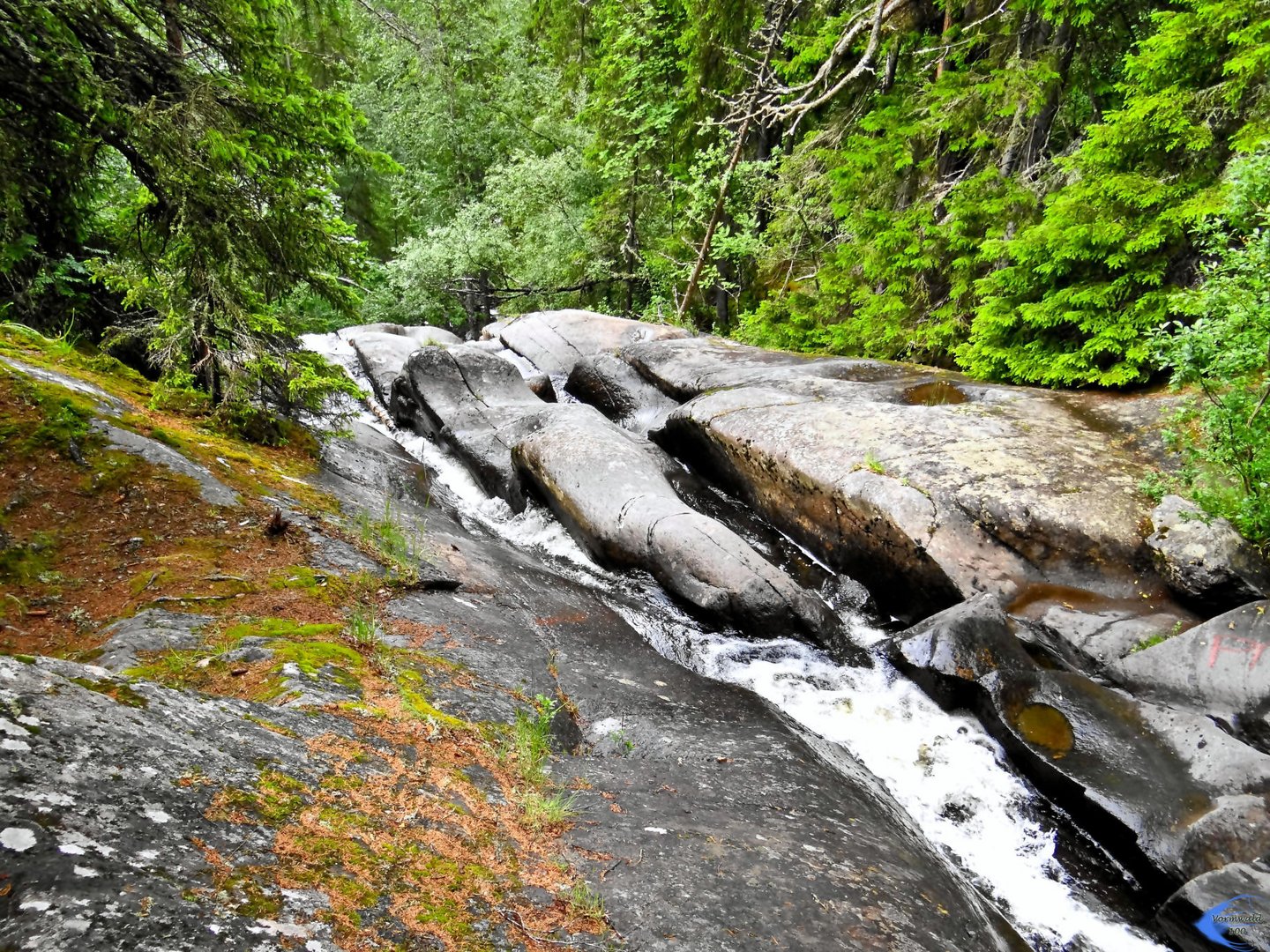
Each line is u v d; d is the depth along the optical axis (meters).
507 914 2.15
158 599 3.86
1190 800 3.84
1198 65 7.39
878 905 2.84
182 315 6.41
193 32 6.43
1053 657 5.11
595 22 19.98
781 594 5.84
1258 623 4.55
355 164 7.64
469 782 2.85
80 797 1.68
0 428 4.69
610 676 4.75
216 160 5.91
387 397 11.33
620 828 2.97
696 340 11.83
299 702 2.94
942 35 12.12
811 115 15.68
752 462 7.82
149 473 4.97
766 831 3.22
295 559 4.71
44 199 6.76
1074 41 10.38
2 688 1.89
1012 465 6.47
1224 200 6.59
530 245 19.12
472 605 5.09
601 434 8.02
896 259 11.14
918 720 4.97
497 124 22.89
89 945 1.33
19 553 3.95
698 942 2.34
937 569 5.94
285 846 1.95
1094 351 7.81
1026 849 4.10
